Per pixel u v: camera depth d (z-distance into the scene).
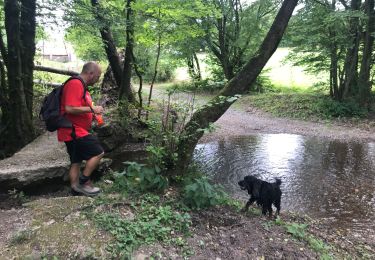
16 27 7.67
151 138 6.11
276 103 19.05
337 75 19.28
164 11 7.02
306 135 13.65
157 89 22.70
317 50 17.81
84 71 4.78
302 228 5.16
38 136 8.38
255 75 6.40
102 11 7.76
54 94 4.70
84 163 6.16
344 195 7.53
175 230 4.50
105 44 9.80
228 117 17.14
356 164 9.86
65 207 4.65
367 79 17.12
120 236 4.08
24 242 3.90
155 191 5.54
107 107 9.49
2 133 8.22
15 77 7.85
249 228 4.88
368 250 5.14
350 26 16.75
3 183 5.46
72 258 3.74
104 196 5.06
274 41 6.37
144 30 7.91
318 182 8.34
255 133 13.94
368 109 17.14
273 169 9.30
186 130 6.11
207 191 5.22
